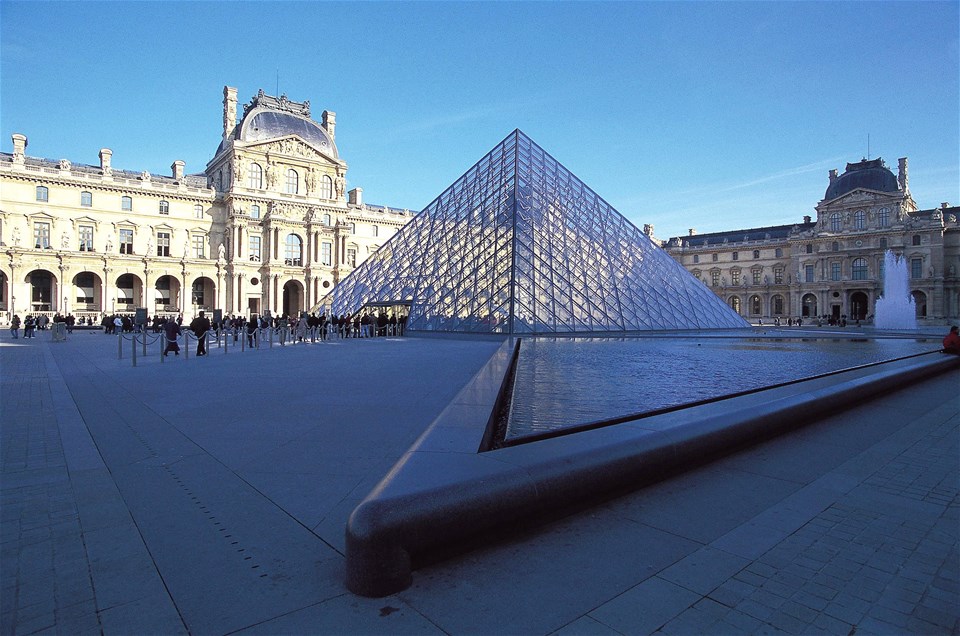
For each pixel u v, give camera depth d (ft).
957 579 14.99
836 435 30.45
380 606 13.50
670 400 34.09
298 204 336.08
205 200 324.60
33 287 287.48
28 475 23.38
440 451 19.17
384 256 172.35
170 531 17.75
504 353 62.54
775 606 13.58
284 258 326.24
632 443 21.33
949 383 50.49
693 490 21.59
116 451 27.09
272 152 332.19
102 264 290.76
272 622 12.81
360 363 68.80
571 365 55.88
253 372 60.08
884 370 47.03
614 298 134.41
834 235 391.24
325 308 197.36
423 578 14.84
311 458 25.54
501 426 26.58
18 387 49.60
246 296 317.42
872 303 375.45
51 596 13.88
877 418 34.94
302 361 73.10
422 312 142.00
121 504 20.08
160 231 313.94
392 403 39.29
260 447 27.58
